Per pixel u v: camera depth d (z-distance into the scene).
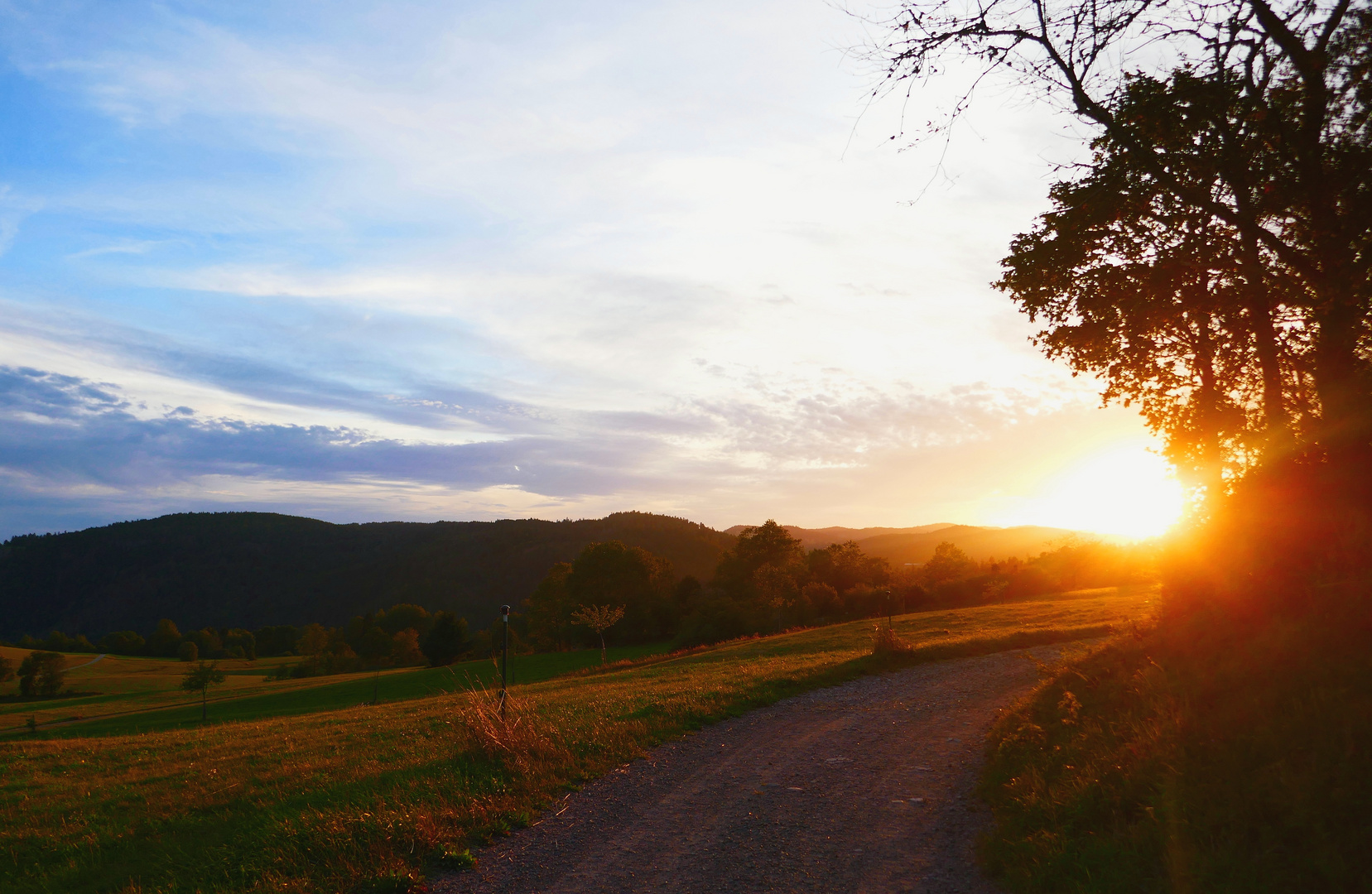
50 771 16.00
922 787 9.64
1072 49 9.32
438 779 9.88
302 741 17.53
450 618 93.44
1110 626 30.23
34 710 66.50
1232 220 9.89
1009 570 79.88
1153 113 10.04
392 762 12.02
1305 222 9.48
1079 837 6.23
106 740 22.14
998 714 14.20
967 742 12.26
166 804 11.10
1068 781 7.40
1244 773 5.80
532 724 12.01
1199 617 9.74
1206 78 9.68
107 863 8.62
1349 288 8.74
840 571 93.44
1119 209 10.93
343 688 58.94
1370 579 7.34
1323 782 5.16
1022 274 13.46
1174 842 5.44
